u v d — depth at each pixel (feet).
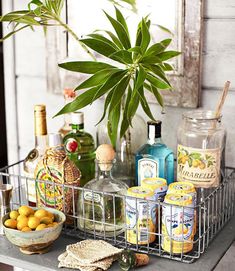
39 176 4.68
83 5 5.37
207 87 5.07
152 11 5.04
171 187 4.30
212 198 4.40
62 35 5.56
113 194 4.32
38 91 5.97
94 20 5.35
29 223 4.22
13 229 4.18
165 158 4.76
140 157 4.80
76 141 4.83
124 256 3.97
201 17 4.87
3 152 6.68
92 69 4.47
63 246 4.42
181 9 4.91
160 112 5.31
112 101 4.38
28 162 4.93
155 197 4.34
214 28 4.92
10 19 4.80
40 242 4.18
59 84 5.72
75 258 4.07
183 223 4.11
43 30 5.68
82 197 4.50
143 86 4.66
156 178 4.55
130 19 5.15
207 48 4.99
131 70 4.47
